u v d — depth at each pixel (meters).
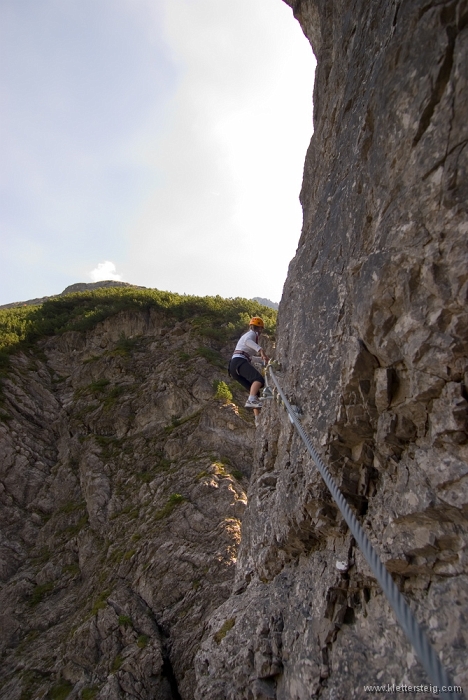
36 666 13.89
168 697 11.91
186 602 13.88
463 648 3.09
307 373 5.12
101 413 25.55
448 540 3.41
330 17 6.17
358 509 4.36
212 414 21.92
